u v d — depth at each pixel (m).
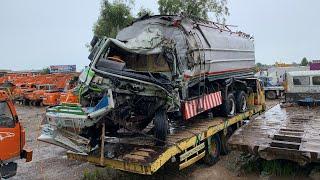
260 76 30.61
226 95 11.51
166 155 7.39
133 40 8.71
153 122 8.37
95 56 7.72
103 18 24.16
